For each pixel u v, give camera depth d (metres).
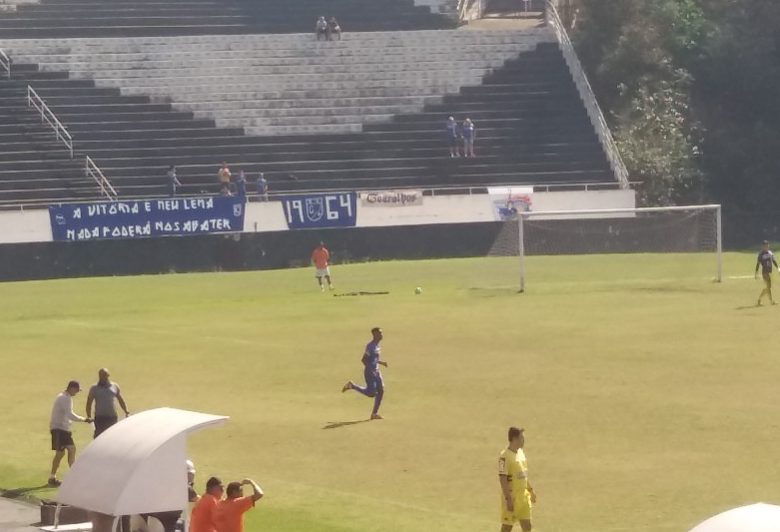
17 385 80.75
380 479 54.50
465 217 169.62
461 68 197.12
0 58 183.25
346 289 132.75
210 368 85.06
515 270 147.88
